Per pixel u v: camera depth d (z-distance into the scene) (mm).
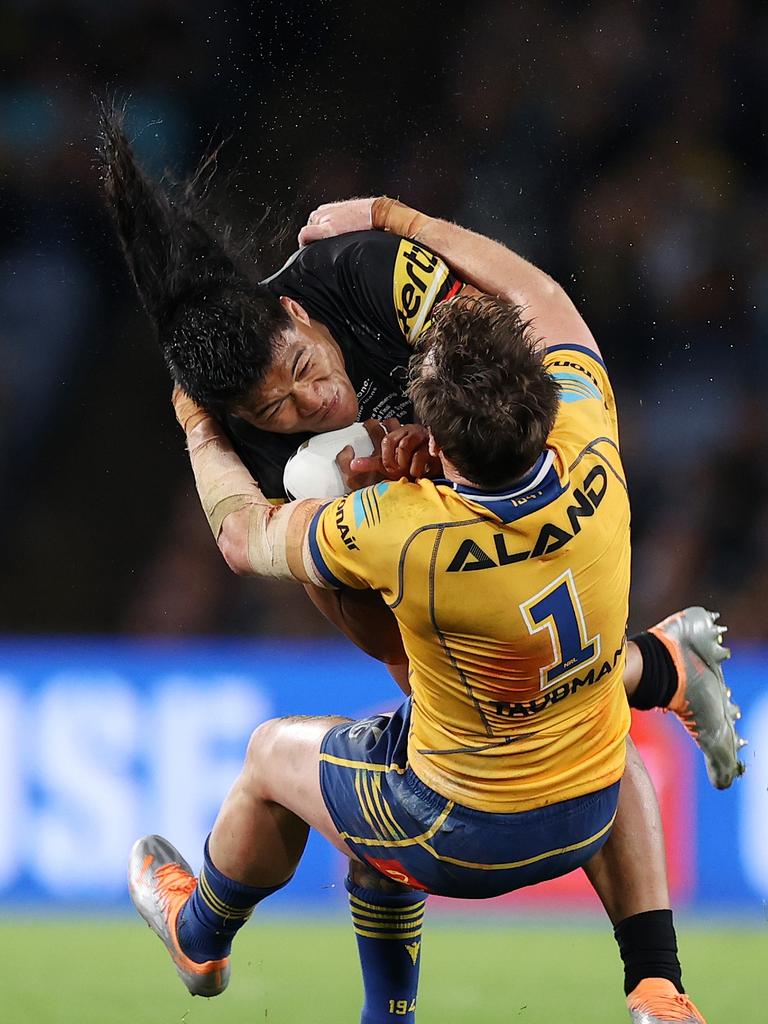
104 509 30453
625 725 9828
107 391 31000
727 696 11969
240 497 9922
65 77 32406
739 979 15227
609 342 31844
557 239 32375
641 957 10227
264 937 17828
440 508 8766
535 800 9320
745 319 31812
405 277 10406
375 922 11039
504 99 33031
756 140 33094
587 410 9359
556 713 9242
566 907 19500
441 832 9375
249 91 32594
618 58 33219
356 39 33031
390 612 11000
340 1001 14109
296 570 9312
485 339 8539
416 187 32531
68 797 19859
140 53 32625
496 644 8852
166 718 20078
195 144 32188
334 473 9875
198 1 32875
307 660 20344
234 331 9625
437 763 9344
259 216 31344
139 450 30750
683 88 33281
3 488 30422
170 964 15836
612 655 9305
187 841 19875
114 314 31281
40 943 17172
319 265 10656
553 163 32719
